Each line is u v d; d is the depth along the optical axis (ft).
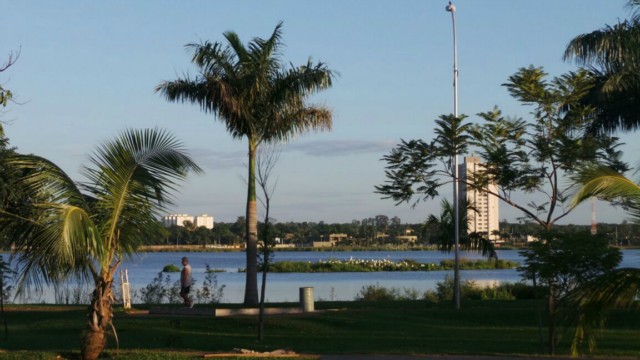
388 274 224.74
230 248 490.49
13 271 65.51
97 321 55.77
